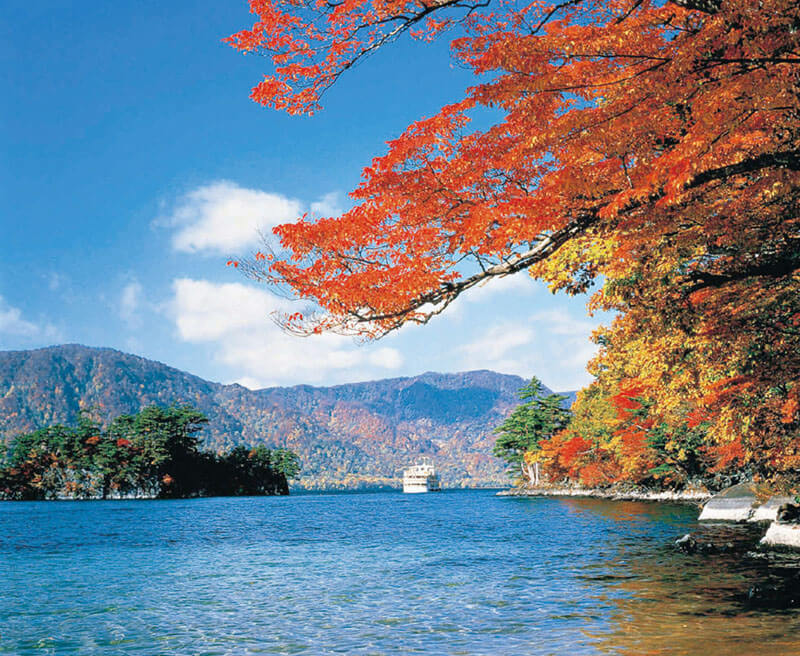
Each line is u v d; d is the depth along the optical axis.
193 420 168.38
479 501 111.25
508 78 9.47
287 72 9.95
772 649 10.96
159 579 23.59
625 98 9.17
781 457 25.19
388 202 11.16
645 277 17.64
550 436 132.25
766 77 8.30
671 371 25.03
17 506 110.31
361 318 11.60
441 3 9.39
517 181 11.08
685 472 67.06
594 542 30.55
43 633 14.98
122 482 149.62
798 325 18.58
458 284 11.52
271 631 14.60
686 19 9.52
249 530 50.28
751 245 12.46
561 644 12.11
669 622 13.30
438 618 15.21
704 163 8.46
